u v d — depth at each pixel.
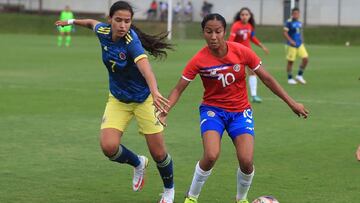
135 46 21.05
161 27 166.62
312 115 43.75
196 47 124.38
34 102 48.19
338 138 35.59
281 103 49.59
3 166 28.30
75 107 46.09
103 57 21.94
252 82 50.06
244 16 51.19
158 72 74.50
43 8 191.50
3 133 36.00
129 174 27.28
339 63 92.62
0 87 57.22
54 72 72.12
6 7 188.00
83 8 189.12
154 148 22.44
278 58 101.62
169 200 22.84
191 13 179.75
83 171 27.67
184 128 38.31
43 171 27.53
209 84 21.62
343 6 168.75
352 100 51.91
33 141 33.91
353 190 24.92
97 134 36.03
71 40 146.88
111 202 23.16
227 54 21.22
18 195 23.75
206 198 23.73
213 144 21.06
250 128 21.59
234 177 26.88
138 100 22.17
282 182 26.03
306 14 170.00
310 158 30.52
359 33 154.75
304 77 71.12
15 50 108.12
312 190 24.88
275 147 33.00
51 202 22.94
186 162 29.66
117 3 20.98
